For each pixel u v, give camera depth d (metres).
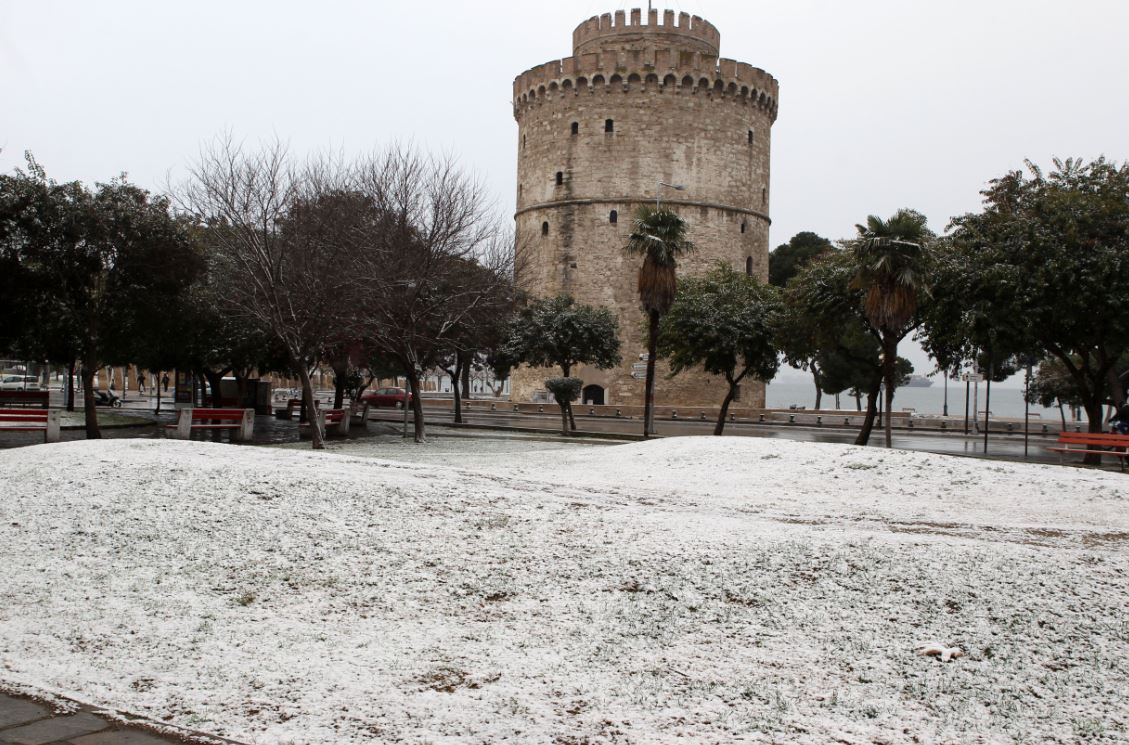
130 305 29.62
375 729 5.97
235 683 6.77
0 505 11.80
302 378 26.80
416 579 9.17
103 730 5.77
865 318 34.66
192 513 11.17
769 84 67.12
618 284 63.84
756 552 9.73
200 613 8.39
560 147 65.12
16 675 6.83
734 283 44.88
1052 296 29.28
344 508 11.37
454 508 11.44
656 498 14.38
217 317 35.94
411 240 32.25
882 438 41.66
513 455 23.41
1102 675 7.38
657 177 63.34
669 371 64.19
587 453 22.83
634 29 65.88
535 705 6.47
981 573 9.21
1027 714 6.74
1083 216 29.64
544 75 65.75
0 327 29.23
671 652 7.55
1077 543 11.43
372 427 39.06
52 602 8.66
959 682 7.17
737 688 6.90
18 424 31.31
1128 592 8.91
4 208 27.39
